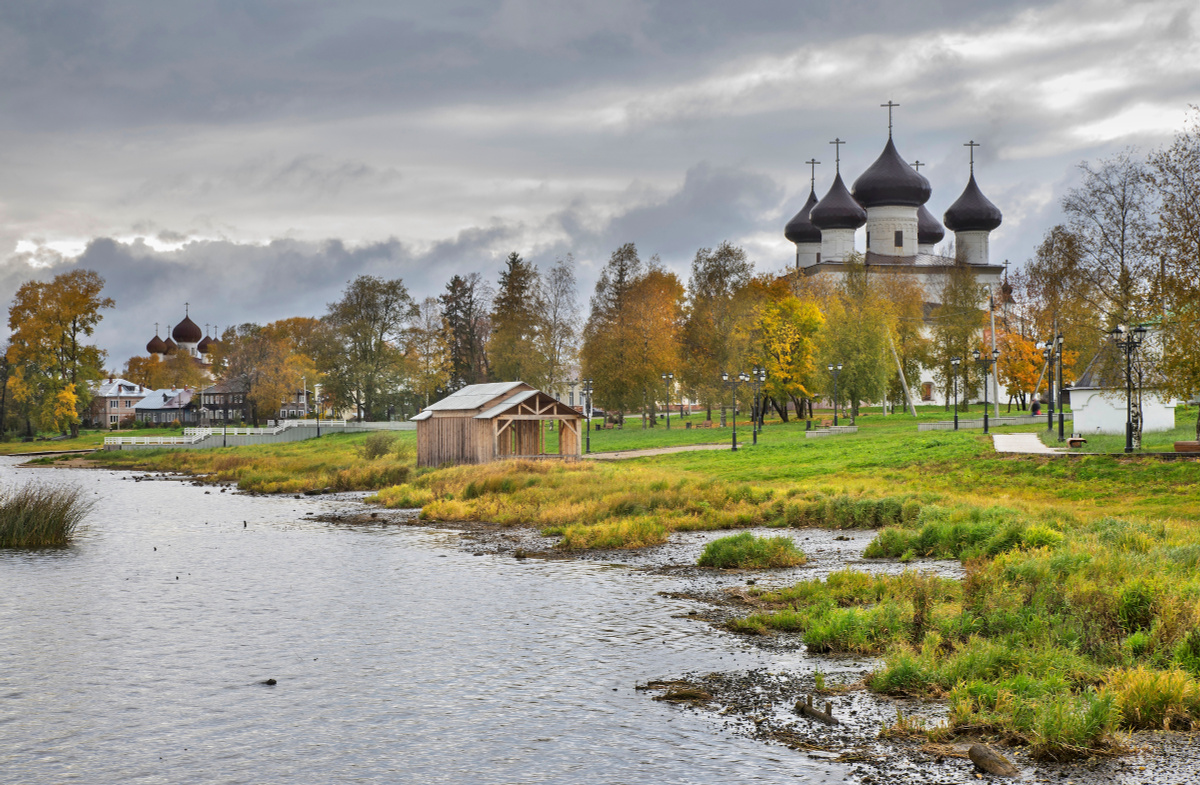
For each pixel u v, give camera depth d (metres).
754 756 11.66
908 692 13.82
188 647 17.47
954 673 13.87
